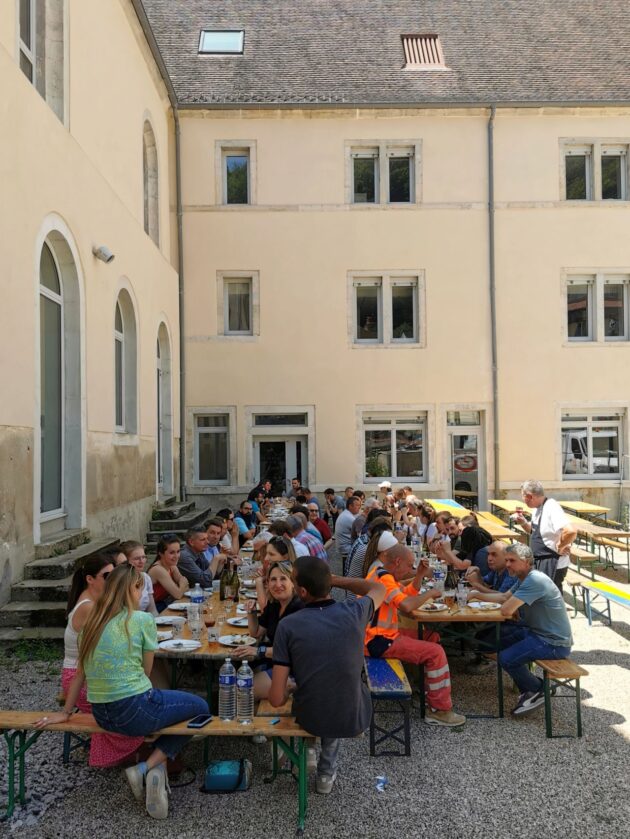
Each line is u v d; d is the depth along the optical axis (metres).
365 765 4.68
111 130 11.30
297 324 17.41
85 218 9.60
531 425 17.48
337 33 19.44
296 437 17.64
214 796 4.22
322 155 17.44
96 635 3.98
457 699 6.00
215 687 5.52
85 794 4.22
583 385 17.55
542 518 7.97
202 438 17.59
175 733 3.95
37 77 8.95
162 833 3.82
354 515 10.22
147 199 15.39
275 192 17.41
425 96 17.55
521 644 5.53
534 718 5.54
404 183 17.83
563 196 17.64
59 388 9.22
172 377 16.28
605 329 17.89
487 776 4.52
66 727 4.01
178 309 17.16
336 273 17.42
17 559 7.32
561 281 17.61
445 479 17.42
